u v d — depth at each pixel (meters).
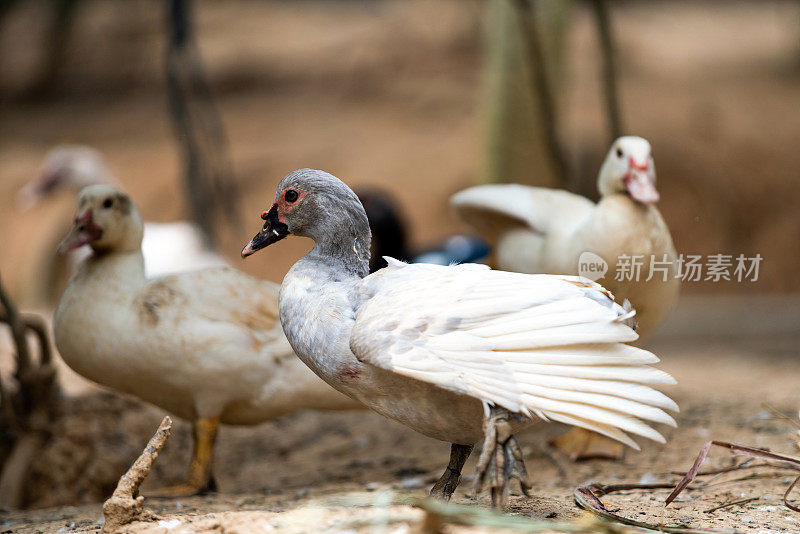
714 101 29.06
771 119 27.97
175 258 12.02
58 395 8.94
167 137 29.89
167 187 26.28
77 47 34.41
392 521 4.54
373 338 4.62
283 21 37.03
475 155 26.25
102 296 6.89
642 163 7.21
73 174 17.08
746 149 26.36
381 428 9.79
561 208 8.31
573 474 7.25
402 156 26.92
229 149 28.34
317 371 5.18
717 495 6.02
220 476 8.82
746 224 24.98
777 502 5.80
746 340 15.80
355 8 39.38
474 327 4.55
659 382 4.48
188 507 6.29
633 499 5.95
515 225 8.55
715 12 42.75
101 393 9.48
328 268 5.48
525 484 4.47
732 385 10.48
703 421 8.41
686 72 33.56
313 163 27.22
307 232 5.64
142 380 6.93
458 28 33.31
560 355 4.47
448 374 4.44
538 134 13.40
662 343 15.72
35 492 8.38
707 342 15.68
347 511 4.77
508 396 4.37
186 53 11.70
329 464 8.68
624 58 33.56
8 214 25.38
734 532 4.70
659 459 7.39
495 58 13.66
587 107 26.30
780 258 24.48
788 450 7.08
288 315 5.29
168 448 9.19
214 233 12.94
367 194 13.98
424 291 4.75
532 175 13.55
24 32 34.34
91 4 34.53
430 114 29.62
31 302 20.64
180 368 6.83
